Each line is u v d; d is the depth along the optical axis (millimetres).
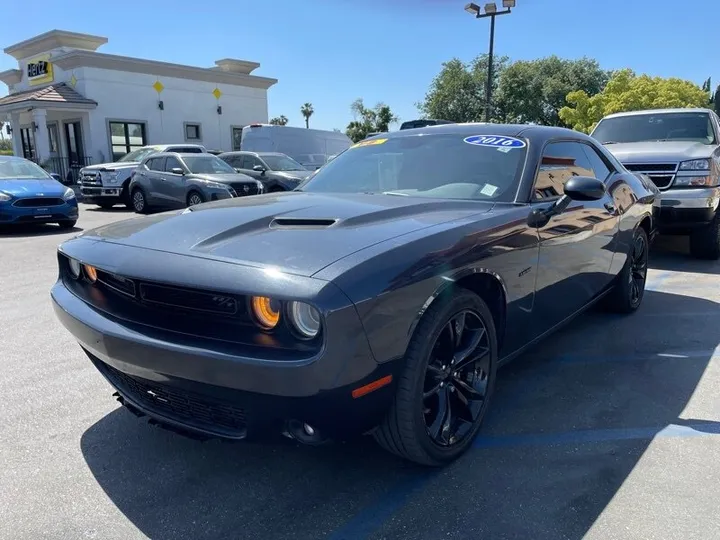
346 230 2533
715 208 7055
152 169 14586
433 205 3076
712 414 3303
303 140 19406
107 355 2471
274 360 2064
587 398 3520
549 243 3328
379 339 2176
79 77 22125
